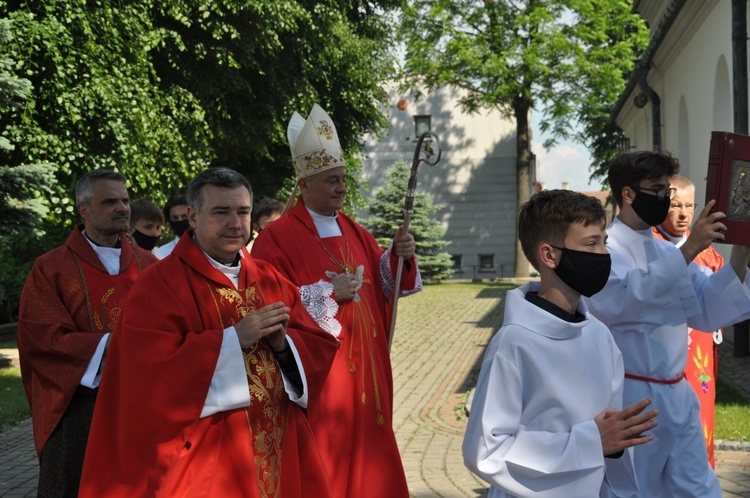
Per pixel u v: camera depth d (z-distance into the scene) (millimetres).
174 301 3447
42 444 4340
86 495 3355
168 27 15211
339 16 18078
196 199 3539
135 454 3293
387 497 4535
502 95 28656
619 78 27953
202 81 15914
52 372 4324
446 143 37156
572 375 2879
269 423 3533
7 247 10500
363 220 30219
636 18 28000
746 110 10297
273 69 17359
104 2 12445
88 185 4641
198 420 3334
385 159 37250
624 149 25688
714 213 3520
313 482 3652
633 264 3854
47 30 11297
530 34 28359
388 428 4699
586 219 2912
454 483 6035
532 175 36562
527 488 2725
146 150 13133
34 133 11281
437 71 29219
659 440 3682
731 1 10672
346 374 4605
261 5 14945
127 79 12617
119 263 4723
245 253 3744
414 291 5254
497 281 32125
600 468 2697
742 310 3725
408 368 11383
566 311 2992
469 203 37188
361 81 19969
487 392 2840
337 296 4691
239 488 3396
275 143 20062
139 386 3297
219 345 3344
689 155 13984
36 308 4441
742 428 6973
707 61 12297
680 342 3746
